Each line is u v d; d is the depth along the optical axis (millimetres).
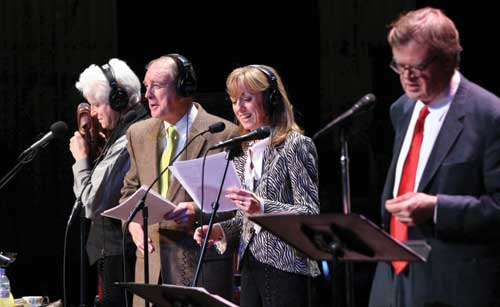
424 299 3535
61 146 9039
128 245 5453
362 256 3346
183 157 5066
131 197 4598
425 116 3660
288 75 9727
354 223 3135
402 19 3533
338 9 8992
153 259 5102
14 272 9039
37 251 9055
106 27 9180
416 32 3438
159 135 5230
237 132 5039
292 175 4434
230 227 4688
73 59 9148
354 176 8656
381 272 3775
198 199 4539
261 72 4633
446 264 3500
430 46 3422
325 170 8766
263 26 9789
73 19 9164
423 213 3404
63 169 9031
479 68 8930
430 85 3494
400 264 3633
